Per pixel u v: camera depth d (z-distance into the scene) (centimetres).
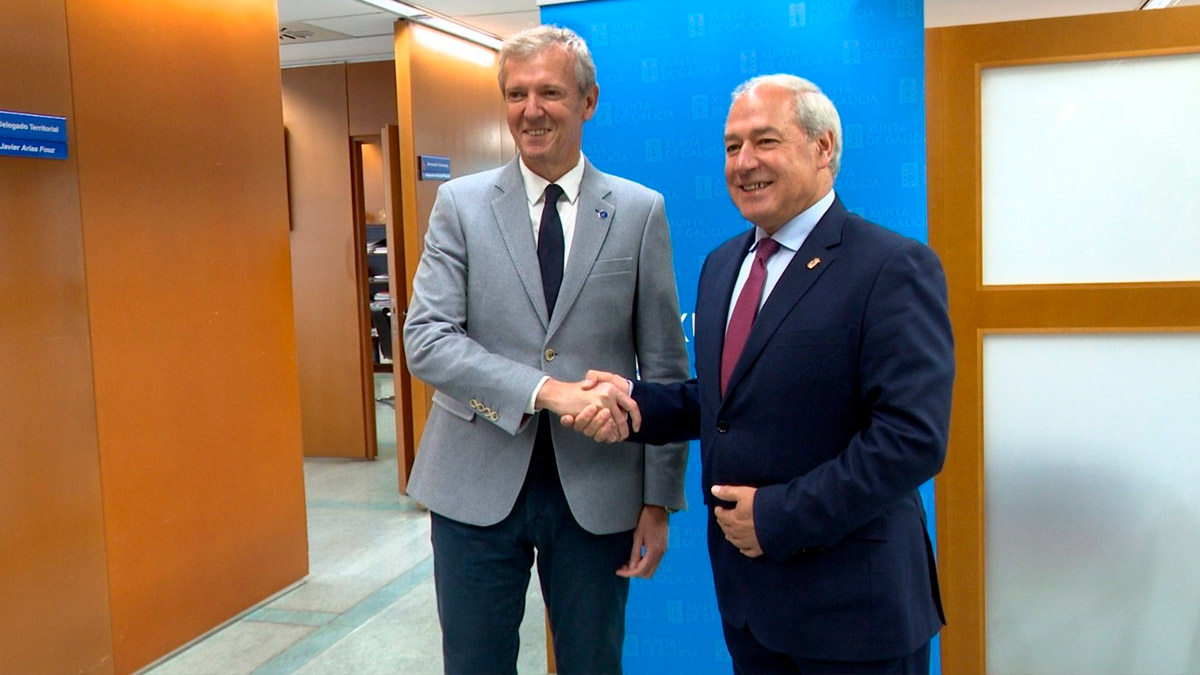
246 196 372
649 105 278
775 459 156
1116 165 253
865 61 262
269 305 389
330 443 696
